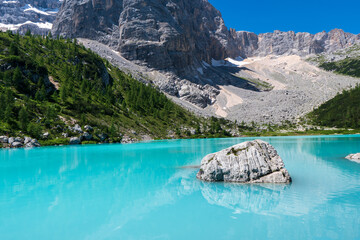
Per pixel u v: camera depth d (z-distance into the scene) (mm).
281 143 85500
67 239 13375
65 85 124312
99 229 14758
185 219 16391
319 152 55656
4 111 81125
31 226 15148
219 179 27969
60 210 18047
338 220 15812
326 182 26578
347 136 133500
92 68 164375
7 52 118375
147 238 13461
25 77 109062
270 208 18422
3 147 70000
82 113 106062
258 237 13484
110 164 40312
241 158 27984
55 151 61656
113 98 145875
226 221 16000
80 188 24516
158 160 45625
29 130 79375
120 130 111500
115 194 22328
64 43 193875
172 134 138750
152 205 19312
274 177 26719
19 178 29094
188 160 45562
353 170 33625
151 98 171125
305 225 15172
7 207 18672
